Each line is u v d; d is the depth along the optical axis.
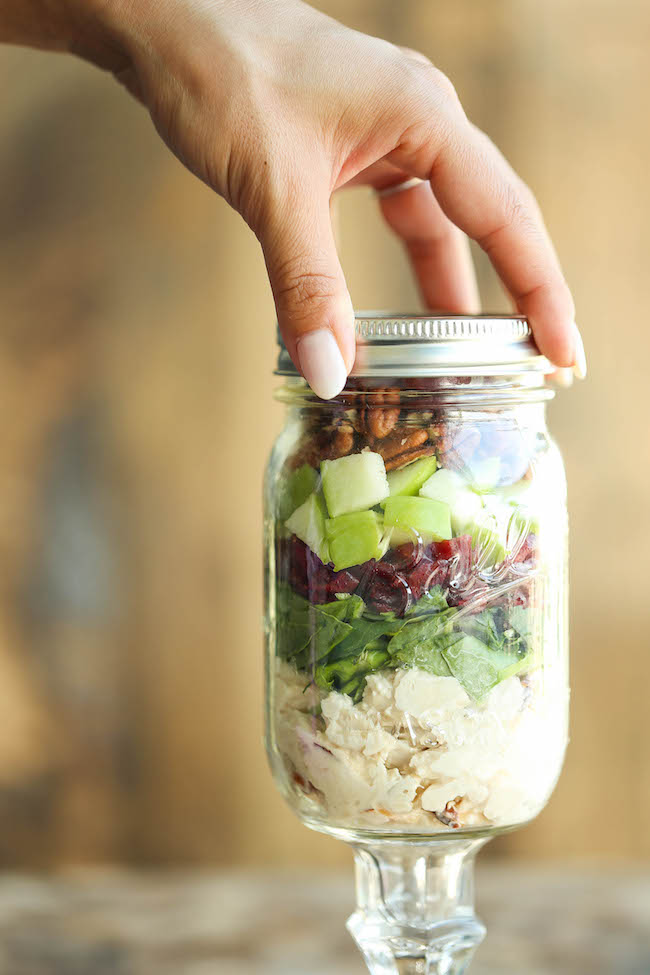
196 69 0.51
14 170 0.90
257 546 0.94
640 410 0.91
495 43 0.88
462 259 0.64
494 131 0.89
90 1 0.53
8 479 0.93
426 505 0.49
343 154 0.51
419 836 0.50
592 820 0.96
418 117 0.51
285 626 0.51
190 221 0.90
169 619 0.95
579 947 0.74
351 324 0.49
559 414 0.91
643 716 0.94
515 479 0.50
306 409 0.51
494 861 0.97
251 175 0.50
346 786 0.50
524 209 0.53
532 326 0.52
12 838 0.97
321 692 0.50
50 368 0.92
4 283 0.91
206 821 0.98
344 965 0.73
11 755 0.96
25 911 0.80
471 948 0.53
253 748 0.97
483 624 0.49
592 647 0.94
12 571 0.94
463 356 0.49
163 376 0.92
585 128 0.89
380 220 0.89
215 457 0.93
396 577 0.49
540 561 0.51
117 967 0.73
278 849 0.98
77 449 0.93
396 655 0.49
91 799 0.97
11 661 0.95
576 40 0.88
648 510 0.92
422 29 0.88
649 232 0.89
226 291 0.91
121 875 0.97
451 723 0.49
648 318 0.90
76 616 0.95
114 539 0.94
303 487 0.50
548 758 0.51
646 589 0.93
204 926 0.78
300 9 0.52
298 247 0.49
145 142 0.90
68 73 0.89
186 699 0.96
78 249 0.91
